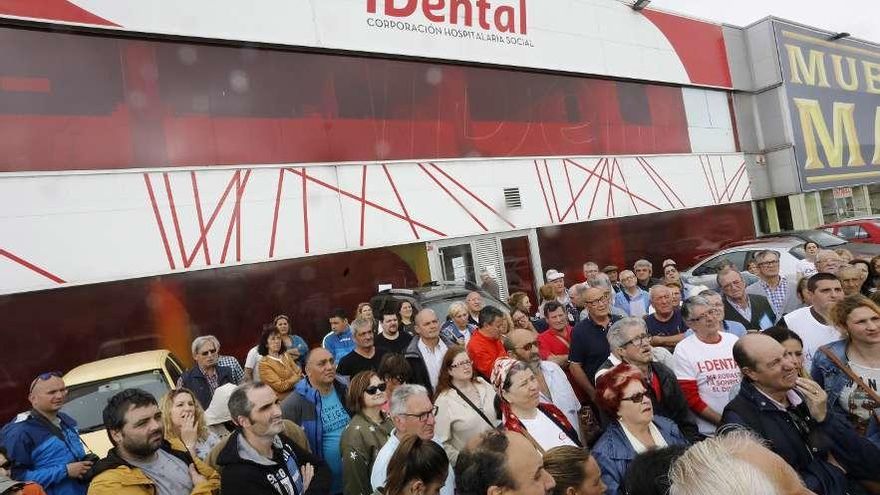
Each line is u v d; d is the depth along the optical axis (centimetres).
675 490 160
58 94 726
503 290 1131
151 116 791
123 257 742
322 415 388
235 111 863
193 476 303
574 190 1291
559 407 400
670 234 1495
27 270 679
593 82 1384
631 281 761
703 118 1664
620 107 1438
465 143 1127
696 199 1578
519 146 1213
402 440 257
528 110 1243
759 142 1812
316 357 391
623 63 1441
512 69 1223
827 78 1928
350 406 346
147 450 284
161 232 774
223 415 374
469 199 1109
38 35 720
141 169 768
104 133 753
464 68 1147
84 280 712
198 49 841
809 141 1811
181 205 795
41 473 340
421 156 1061
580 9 1359
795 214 1783
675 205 1513
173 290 779
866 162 2011
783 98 1762
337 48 964
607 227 1348
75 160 729
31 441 358
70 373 561
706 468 154
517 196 1185
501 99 1198
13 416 653
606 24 1416
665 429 309
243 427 278
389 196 1002
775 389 279
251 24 878
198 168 812
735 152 1730
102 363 576
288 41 912
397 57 1046
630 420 288
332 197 936
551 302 535
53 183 706
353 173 964
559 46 1299
